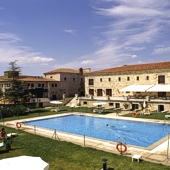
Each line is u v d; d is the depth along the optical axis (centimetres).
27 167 1016
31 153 1942
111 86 6150
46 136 2617
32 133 2795
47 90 7056
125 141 2616
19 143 2281
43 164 1061
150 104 4700
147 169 1506
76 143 2283
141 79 5519
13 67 5262
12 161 1084
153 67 5372
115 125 3581
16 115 4541
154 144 2234
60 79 7531
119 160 1709
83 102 6047
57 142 2298
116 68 6588
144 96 5331
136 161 1683
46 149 2048
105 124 3697
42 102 6178
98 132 3167
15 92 5156
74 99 6475
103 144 2241
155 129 3198
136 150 2014
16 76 5334
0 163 1066
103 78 6334
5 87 6097
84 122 3931
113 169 1520
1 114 4112
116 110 4806
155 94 5341
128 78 5775
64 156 1841
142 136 2858
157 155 1855
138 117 3906
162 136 2812
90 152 1933
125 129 3288
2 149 2081
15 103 5247
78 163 1667
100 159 1742
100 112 4638
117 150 2005
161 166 1562
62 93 7575
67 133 2803
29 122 3912
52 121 4059
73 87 7994
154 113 4288
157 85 5106
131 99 5056
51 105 6291
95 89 6544
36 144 2230
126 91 5300
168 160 1711
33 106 5984
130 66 6412
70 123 3878
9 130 3008
